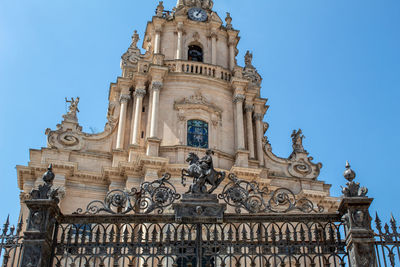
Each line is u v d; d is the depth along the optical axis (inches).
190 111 1291.8
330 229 569.3
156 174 1118.4
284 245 555.5
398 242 531.5
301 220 575.8
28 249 516.1
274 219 574.6
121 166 1130.0
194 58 1491.1
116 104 1359.5
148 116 1261.1
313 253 553.0
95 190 1149.7
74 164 1126.4
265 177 1245.7
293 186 1263.5
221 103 1342.3
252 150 1289.4
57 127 1213.7
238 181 601.0
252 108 1364.4
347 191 558.9
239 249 553.3
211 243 562.9
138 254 544.7
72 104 1259.8
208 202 574.2
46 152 1161.4
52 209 544.1
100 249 548.1
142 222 566.6
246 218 571.8
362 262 518.9
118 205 575.8
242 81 1343.5
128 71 1379.2
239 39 1541.6
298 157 1321.4
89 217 567.2
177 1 1644.9
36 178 1107.3
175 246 552.4
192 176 603.5
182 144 1242.0
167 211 929.5
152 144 1182.3
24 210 1066.7
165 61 1365.7
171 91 1316.4
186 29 1492.4
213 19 1499.8
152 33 1498.5
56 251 555.2
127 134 1263.5
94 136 1232.8
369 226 541.6
